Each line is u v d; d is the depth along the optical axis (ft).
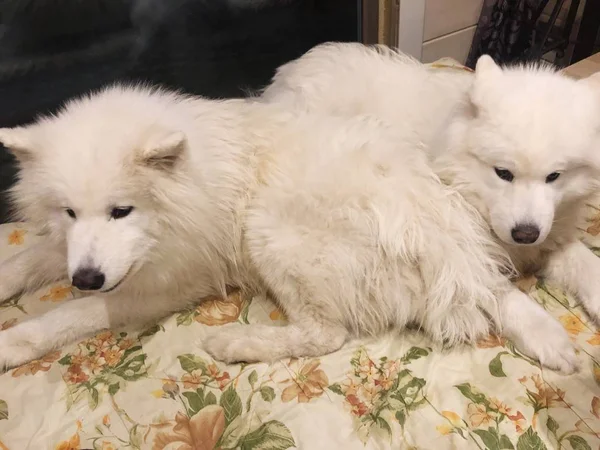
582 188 4.71
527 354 4.70
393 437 4.25
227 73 9.23
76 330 5.04
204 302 5.54
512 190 4.56
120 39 8.45
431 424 4.30
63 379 4.79
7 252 6.07
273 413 4.45
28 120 7.94
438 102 5.64
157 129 4.33
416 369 4.71
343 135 5.11
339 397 4.54
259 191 5.08
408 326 5.14
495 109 4.52
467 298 4.76
